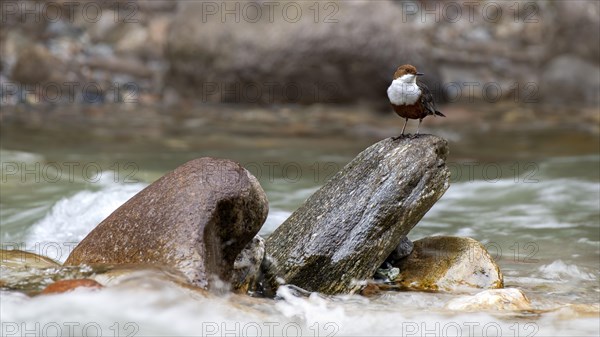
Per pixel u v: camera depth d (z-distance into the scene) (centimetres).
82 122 2075
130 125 2070
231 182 759
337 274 829
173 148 1800
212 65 2428
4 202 1248
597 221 1254
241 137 1969
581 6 2850
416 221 866
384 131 2094
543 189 1455
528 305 771
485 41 2981
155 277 678
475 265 871
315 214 863
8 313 646
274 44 2373
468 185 1481
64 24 2720
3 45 2497
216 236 750
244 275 795
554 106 2578
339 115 2303
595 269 989
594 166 1645
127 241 743
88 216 1152
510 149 1859
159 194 764
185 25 2458
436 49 2869
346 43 2364
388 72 2391
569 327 702
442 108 2452
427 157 865
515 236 1164
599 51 2819
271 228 1099
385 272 880
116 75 2525
